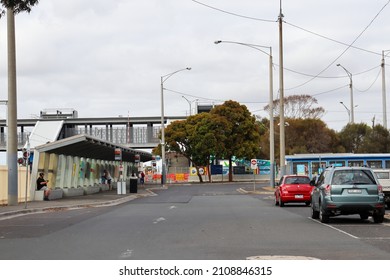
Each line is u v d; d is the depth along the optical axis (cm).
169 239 1471
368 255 1162
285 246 1318
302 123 7919
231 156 8125
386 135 7181
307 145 7844
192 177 8762
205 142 7725
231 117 7931
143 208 2897
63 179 3916
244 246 1322
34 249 1300
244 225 1866
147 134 8756
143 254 1195
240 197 4106
